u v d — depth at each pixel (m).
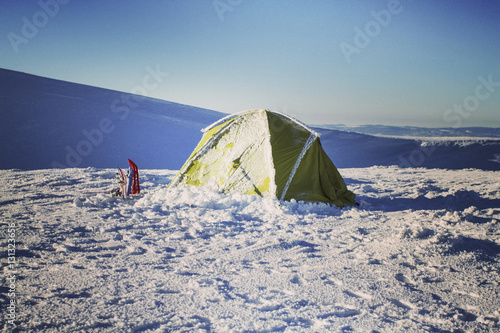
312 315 2.89
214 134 8.90
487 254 4.43
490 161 31.72
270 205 7.07
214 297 3.19
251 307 3.02
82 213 6.51
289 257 4.42
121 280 3.55
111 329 2.56
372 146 45.41
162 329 2.58
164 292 3.30
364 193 9.83
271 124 8.47
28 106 43.91
